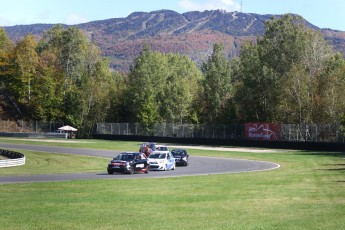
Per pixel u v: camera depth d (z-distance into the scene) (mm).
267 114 97562
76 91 123375
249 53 107438
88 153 66938
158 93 119500
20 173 39875
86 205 19984
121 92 126625
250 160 56062
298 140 77688
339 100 85062
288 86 91188
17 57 132375
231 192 24719
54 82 130875
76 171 42500
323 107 87875
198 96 120000
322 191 25125
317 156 59875
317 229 14781
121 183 29797
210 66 121312
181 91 114500
